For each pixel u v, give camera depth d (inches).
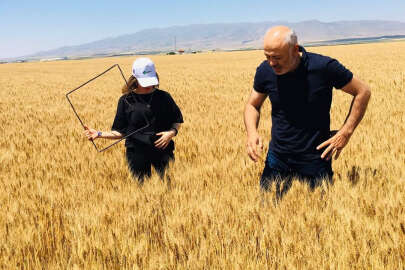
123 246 113.0
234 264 100.3
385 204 133.4
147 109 172.6
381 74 832.9
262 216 130.6
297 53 125.3
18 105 633.0
